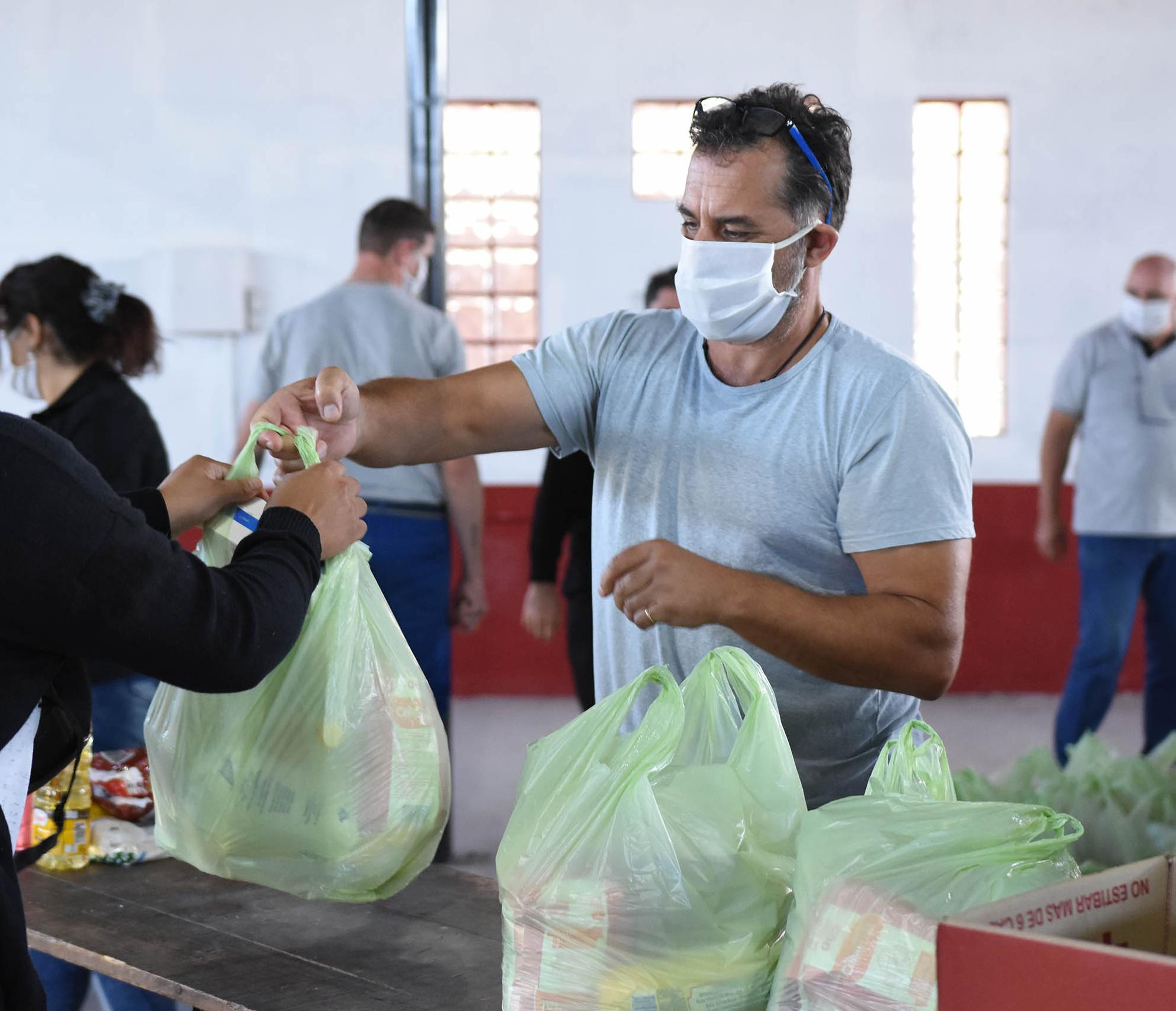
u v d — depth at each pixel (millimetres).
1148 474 4230
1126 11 6516
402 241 3295
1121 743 5152
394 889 1339
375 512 3141
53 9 6270
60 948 1402
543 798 1135
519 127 6602
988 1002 883
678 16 6508
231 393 6434
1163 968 822
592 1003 1062
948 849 1044
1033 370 6707
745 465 1448
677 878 1080
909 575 1366
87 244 6398
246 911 1498
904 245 6625
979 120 6613
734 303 1375
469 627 3352
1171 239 6656
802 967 1031
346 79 6391
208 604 1087
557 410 1562
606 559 1550
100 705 2205
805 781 1476
